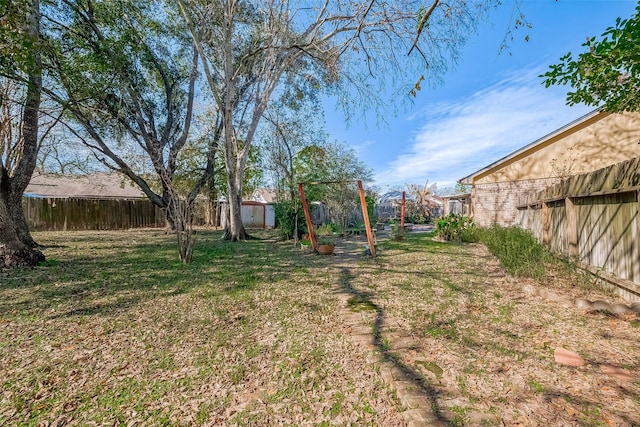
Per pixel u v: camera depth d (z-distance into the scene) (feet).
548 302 11.38
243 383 6.54
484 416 5.24
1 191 18.58
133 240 32.68
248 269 18.53
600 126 30.32
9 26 12.69
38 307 11.25
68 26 26.73
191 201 24.20
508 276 15.49
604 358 7.10
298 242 31.68
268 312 10.98
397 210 70.90
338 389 6.30
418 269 18.10
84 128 30.96
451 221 33.58
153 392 6.22
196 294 13.15
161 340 8.62
